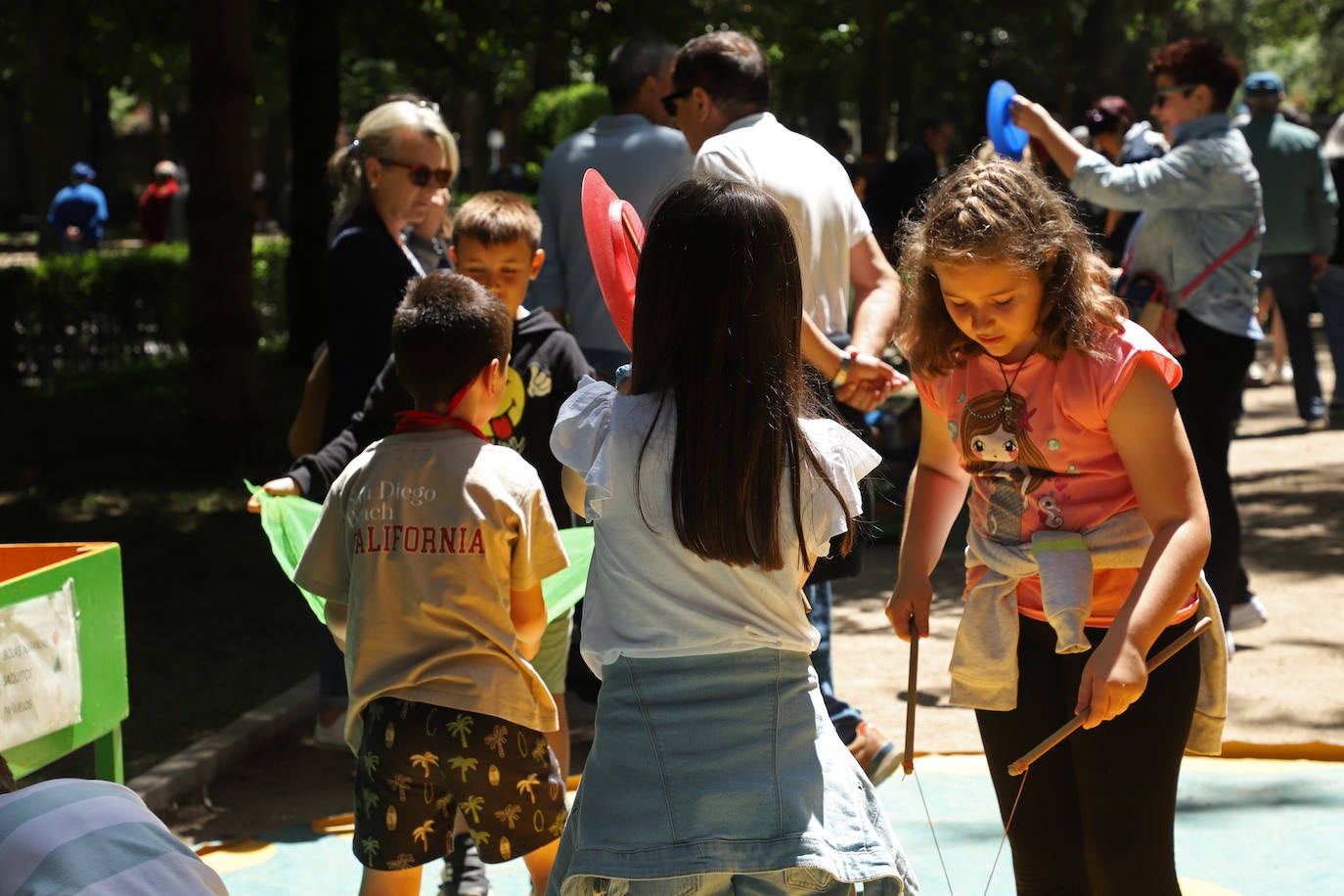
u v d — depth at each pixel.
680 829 2.67
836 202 5.02
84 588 4.14
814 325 4.76
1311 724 6.01
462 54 18.42
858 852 2.69
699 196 2.79
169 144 58.69
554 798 3.82
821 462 2.80
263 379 17.81
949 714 6.34
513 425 4.73
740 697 2.73
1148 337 3.20
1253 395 15.25
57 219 28.66
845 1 29.81
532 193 31.44
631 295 3.15
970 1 30.83
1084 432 3.24
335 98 18.23
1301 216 12.32
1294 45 61.16
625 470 2.76
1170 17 37.91
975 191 3.13
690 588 2.74
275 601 8.66
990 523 3.39
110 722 4.30
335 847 5.11
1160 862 3.34
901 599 3.54
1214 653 3.37
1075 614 3.20
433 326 3.81
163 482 12.22
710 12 25.89
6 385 18.31
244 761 6.16
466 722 3.66
